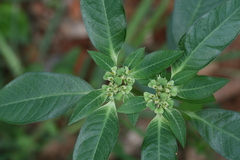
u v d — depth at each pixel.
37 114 0.43
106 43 0.44
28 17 0.99
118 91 0.43
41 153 0.86
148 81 0.43
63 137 0.77
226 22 0.42
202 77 0.42
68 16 1.00
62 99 0.43
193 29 0.43
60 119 0.84
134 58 0.42
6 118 0.42
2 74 0.84
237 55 0.70
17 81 0.42
